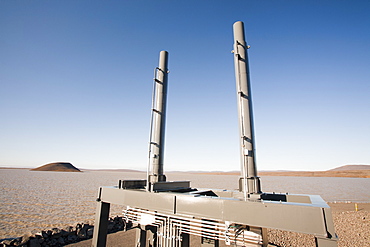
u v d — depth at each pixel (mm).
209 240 8297
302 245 14344
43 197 39844
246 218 5867
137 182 9852
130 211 8656
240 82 8797
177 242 7605
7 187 55406
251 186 7812
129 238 15164
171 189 9539
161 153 10914
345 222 21922
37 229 18562
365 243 15398
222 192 9914
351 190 64812
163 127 11289
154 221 8039
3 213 24969
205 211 6566
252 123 8430
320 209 5039
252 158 8039
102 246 8742
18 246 12000
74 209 28578
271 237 15875
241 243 6797
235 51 9180
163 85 11820
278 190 54969
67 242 14078
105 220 9039
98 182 79375
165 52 12438
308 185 80375
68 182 77875
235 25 9789
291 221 5289
